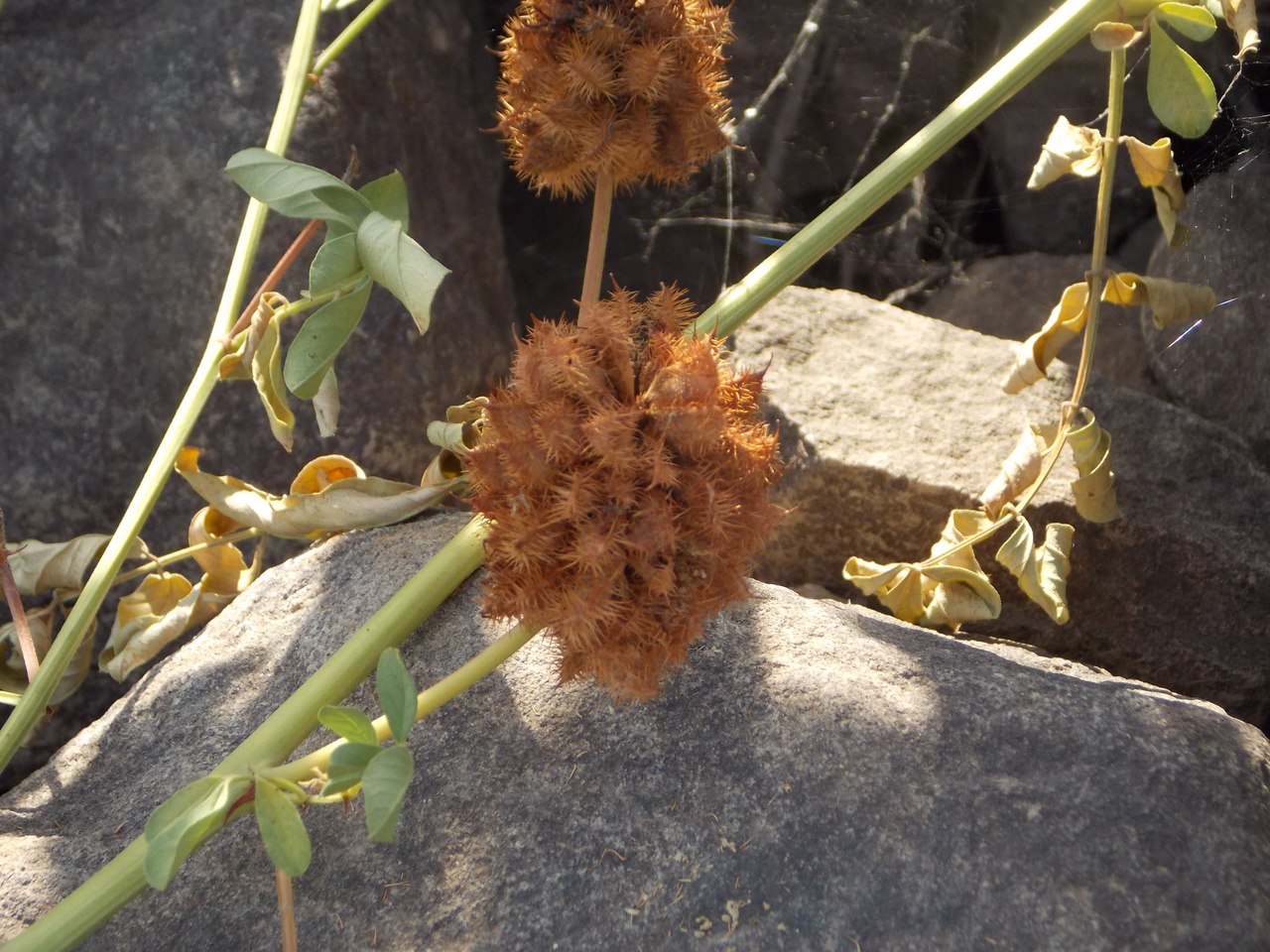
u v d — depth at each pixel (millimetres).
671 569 161
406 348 330
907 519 302
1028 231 502
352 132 342
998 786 198
